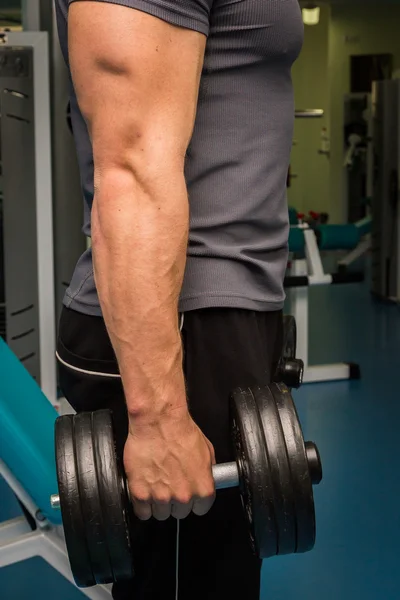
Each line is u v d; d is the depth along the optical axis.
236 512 0.90
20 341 2.59
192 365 0.83
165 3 0.67
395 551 1.90
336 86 8.83
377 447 2.60
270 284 0.87
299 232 3.40
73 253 2.64
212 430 0.85
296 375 1.11
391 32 8.56
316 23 8.35
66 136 2.54
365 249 6.35
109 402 0.88
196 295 0.81
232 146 0.81
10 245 2.54
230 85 0.80
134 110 0.67
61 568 1.35
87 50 0.68
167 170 0.68
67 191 2.59
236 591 0.92
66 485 0.74
